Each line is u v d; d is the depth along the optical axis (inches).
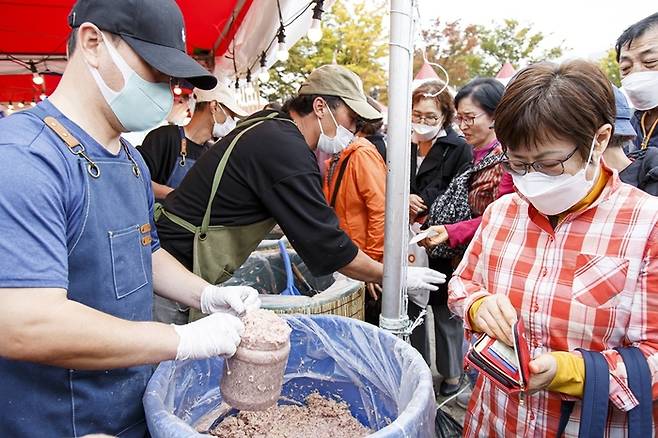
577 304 36.0
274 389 35.2
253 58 151.6
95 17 33.2
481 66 506.9
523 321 39.3
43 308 27.2
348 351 45.3
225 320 34.0
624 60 71.9
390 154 49.1
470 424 47.2
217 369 43.5
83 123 35.5
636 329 34.4
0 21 157.3
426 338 98.2
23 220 28.2
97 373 35.6
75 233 33.2
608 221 35.7
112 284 35.9
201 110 113.5
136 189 39.3
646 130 75.1
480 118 83.2
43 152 30.8
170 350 31.3
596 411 32.5
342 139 68.1
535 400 39.1
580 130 32.1
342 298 63.5
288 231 55.9
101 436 24.7
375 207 85.0
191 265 60.9
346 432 43.0
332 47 375.6
